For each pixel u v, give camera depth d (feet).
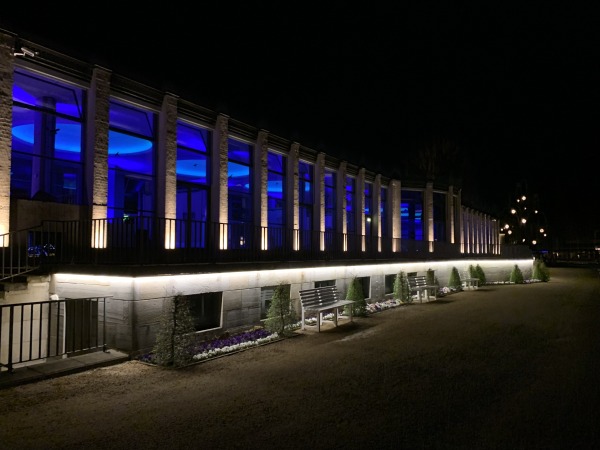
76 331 31.89
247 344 32.19
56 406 19.83
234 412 19.12
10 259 30.71
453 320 43.93
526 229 206.90
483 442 16.15
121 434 16.83
